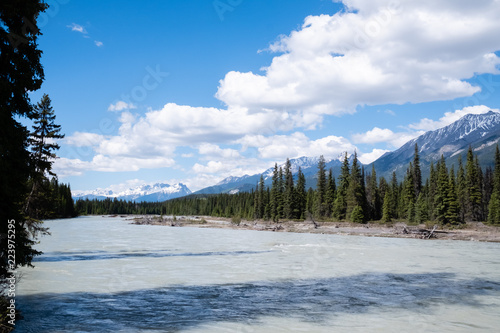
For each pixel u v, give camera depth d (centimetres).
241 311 1455
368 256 3347
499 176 8975
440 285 2025
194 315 1384
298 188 11681
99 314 1372
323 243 4800
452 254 3600
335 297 1719
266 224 9950
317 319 1355
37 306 1460
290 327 1256
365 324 1302
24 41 1172
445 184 8350
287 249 3934
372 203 11069
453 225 7962
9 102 1151
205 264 2759
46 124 3341
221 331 1200
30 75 1174
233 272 2408
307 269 2559
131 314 1382
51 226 8312
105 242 4484
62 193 13900
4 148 1086
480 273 2438
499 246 4669
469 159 10038
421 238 6138
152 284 1977
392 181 13125
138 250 3659
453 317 1403
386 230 7550
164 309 1463
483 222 8956
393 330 1238
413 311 1484
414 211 9450
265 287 1938
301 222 10088
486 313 1467
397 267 2678
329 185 10950
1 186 1080
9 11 1116
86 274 2225
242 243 4709
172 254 3381
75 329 1182
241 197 16425
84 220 12925
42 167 1261
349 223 9131
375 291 1861
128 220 14100
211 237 5859
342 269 2566
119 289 1833
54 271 2308
